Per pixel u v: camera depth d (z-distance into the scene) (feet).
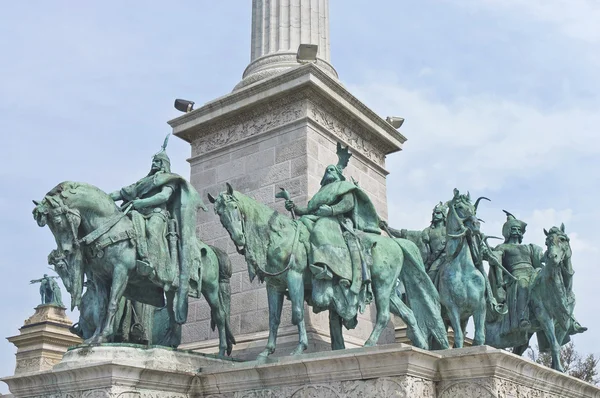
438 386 34.06
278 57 58.29
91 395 35.04
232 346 47.96
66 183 39.17
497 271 50.01
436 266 47.32
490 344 49.93
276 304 39.19
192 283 42.34
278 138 52.34
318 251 38.68
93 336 39.19
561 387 39.01
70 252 38.32
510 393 33.76
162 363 37.04
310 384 34.27
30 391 37.76
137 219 40.50
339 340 40.70
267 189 51.57
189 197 43.50
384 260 40.40
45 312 83.61
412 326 40.04
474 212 43.88
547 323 48.01
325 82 52.24
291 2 60.70
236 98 54.49
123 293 40.50
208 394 37.70
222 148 55.31
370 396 32.35
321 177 51.19
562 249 47.78
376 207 56.39
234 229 37.06
